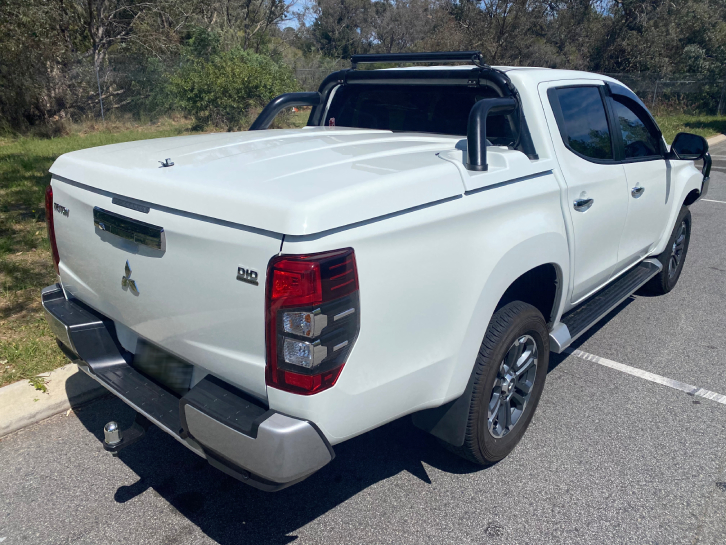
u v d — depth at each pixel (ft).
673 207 15.51
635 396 12.12
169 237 6.85
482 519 8.57
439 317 7.58
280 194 6.30
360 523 8.46
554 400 11.89
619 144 12.39
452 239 7.54
